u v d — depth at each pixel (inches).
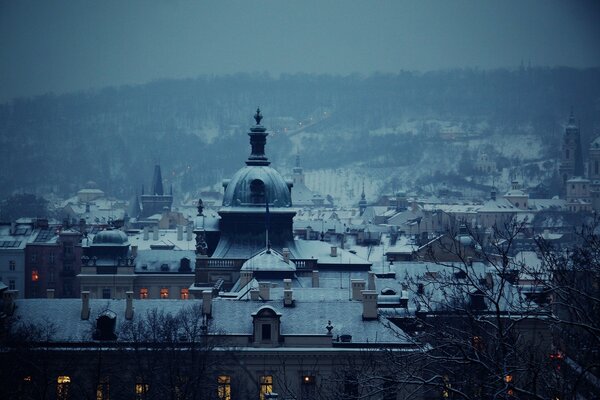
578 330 5423.2
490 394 4461.1
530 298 5137.8
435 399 5541.3
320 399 7130.9
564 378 4520.2
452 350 5137.8
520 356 4753.9
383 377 4862.2
